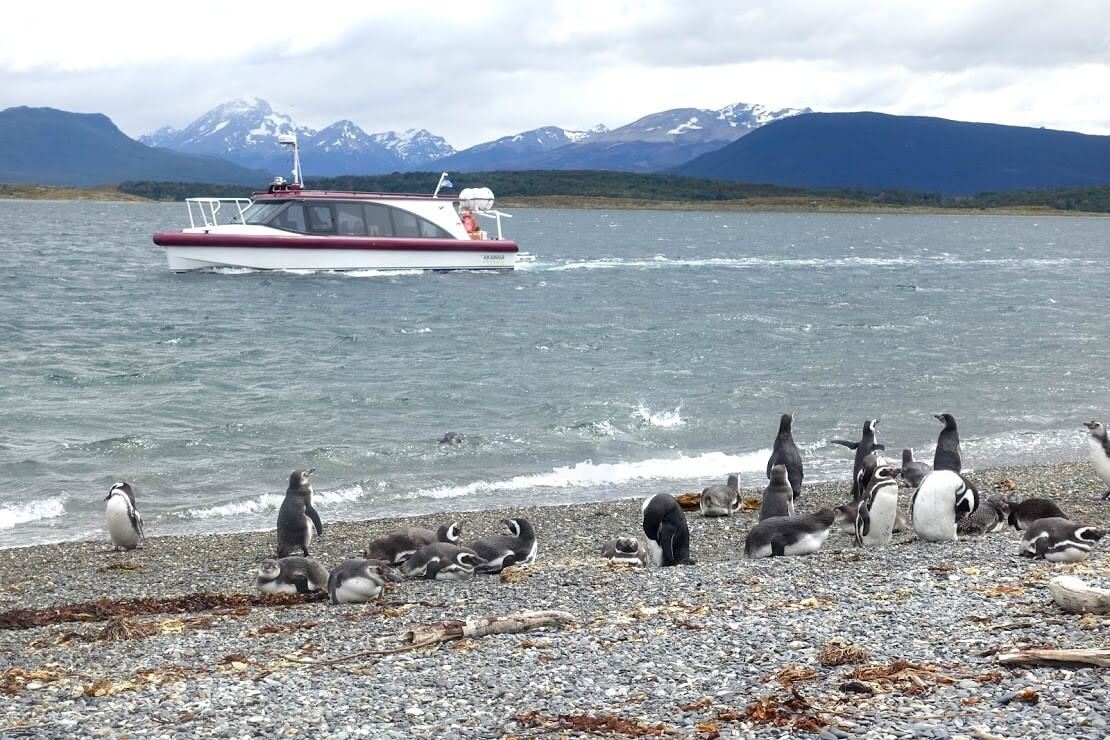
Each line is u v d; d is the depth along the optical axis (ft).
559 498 64.75
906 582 34.24
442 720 22.74
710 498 56.34
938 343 133.59
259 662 28.37
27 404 90.43
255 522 59.26
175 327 139.74
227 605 38.73
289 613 35.70
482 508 61.98
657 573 38.45
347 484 67.72
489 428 83.56
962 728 19.95
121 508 49.98
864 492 47.78
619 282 212.43
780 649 26.66
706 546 49.75
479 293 181.06
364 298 169.58
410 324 146.72
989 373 110.42
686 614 31.04
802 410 90.99
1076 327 150.82
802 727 20.49
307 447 76.89
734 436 81.82
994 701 21.31
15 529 57.82
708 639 28.02
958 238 487.20
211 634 32.76
